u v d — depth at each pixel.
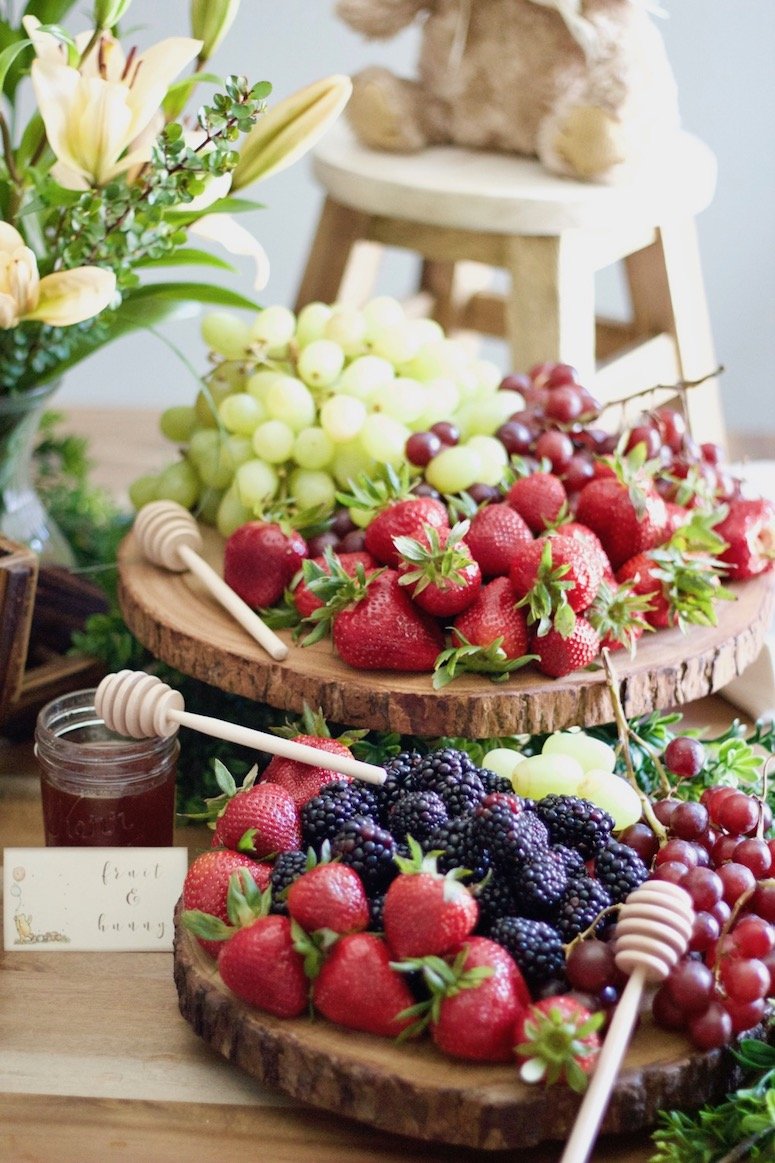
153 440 2.13
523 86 1.59
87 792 1.07
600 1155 0.89
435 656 1.11
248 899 0.90
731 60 2.27
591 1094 0.78
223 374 1.38
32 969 1.07
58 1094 0.94
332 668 1.12
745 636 1.20
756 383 2.53
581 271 1.58
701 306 1.80
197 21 1.19
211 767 1.26
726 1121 0.85
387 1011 0.85
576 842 0.95
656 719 1.21
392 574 1.11
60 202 1.14
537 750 1.25
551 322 1.58
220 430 1.32
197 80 1.17
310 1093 0.86
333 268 1.75
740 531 1.26
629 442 1.26
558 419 1.28
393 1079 0.83
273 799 0.98
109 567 1.40
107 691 1.05
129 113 1.08
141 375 2.53
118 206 1.13
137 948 1.08
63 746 1.06
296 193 2.38
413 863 0.85
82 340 1.27
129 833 1.09
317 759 1.01
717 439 1.87
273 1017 0.88
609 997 0.84
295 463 1.33
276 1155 0.90
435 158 1.66
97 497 1.66
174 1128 0.92
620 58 1.50
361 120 1.65
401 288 2.51
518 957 0.85
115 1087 0.95
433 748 1.20
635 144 1.56
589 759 1.11
